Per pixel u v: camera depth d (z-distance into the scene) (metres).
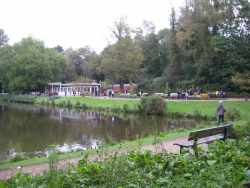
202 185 3.53
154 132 5.30
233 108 18.38
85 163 4.71
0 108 36.97
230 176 3.73
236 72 34.00
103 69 56.06
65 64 62.41
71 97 45.94
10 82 56.47
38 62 53.91
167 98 33.03
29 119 23.44
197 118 21.55
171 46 45.94
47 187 3.44
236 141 6.57
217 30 38.56
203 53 38.62
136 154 5.21
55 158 4.73
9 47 62.50
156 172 4.24
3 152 11.27
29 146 12.41
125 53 44.69
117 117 24.08
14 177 4.05
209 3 38.59
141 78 51.34
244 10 36.75
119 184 3.68
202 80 38.56
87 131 16.38
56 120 22.42
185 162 4.34
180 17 41.09
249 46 34.50
